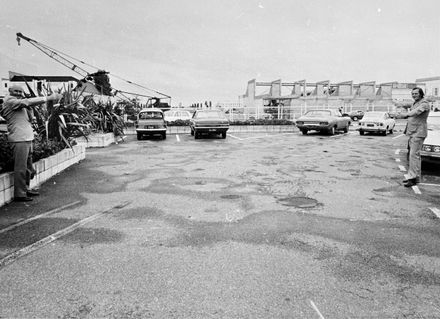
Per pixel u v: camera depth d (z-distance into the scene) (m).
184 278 3.51
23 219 5.25
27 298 3.14
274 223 5.15
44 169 7.87
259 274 3.60
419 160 7.59
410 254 4.12
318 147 14.90
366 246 4.34
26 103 5.85
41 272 3.62
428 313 2.97
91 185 7.54
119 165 10.15
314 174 8.93
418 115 7.46
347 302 3.12
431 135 9.61
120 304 3.06
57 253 4.07
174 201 6.31
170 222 5.17
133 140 17.91
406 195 6.86
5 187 5.99
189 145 15.57
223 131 18.69
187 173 8.98
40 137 9.24
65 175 8.59
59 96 6.31
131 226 4.99
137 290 3.28
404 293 3.28
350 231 4.85
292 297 3.19
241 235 4.66
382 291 3.31
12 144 6.02
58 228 4.88
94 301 3.10
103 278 3.50
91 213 5.57
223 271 3.66
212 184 7.72
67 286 3.35
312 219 5.35
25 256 3.99
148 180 8.09
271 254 4.08
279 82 39.50
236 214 5.56
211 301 3.11
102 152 13.06
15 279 3.48
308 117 21.39
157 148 14.40
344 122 23.16
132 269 3.69
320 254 4.10
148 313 2.93
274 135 21.09
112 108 17.50
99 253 4.08
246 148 14.46
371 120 21.58
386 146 15.42
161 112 19.17
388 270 3.73
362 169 9.69
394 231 4.87
